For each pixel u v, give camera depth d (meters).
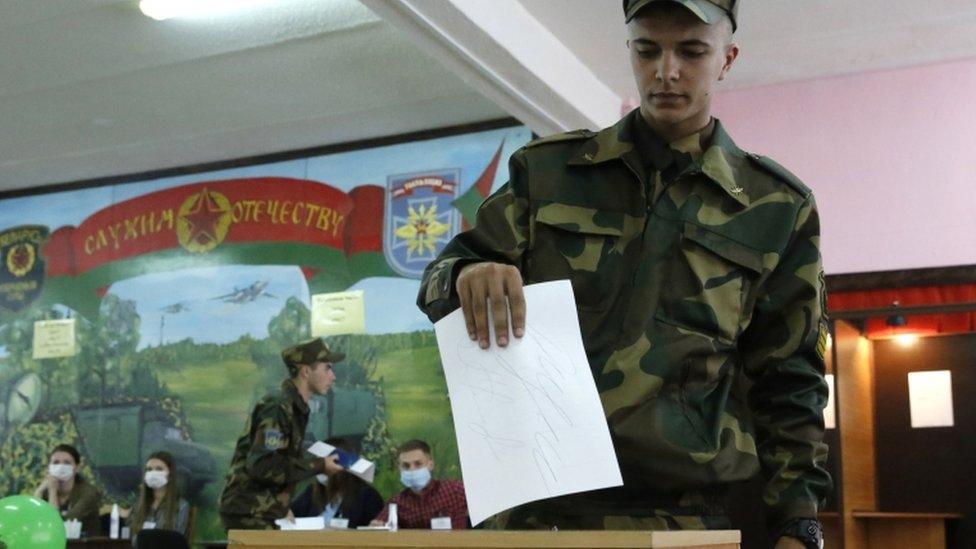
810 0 4.44
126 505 6.49
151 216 6.83
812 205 1.50
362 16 4.76
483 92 4.69
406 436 5.86
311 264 6.33
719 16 1.40
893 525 4.69
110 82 5.57
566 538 0.92
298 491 5.64
